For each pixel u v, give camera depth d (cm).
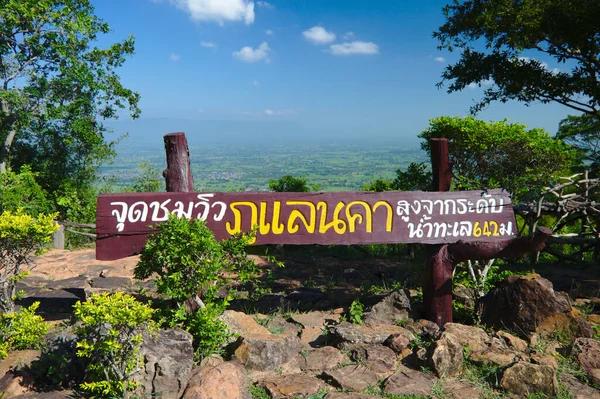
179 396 368
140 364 363
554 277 792
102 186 2264
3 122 2078
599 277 793
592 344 444
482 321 526
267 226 515
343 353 454
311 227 522
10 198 1472
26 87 2003
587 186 724
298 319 539
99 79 2155
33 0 1886
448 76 1227
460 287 597
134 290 675
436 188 557
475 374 415
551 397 377
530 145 1013
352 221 528
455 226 541
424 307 539
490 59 1170
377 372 418
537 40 1148
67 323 529
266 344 425
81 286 704
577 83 1138
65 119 2108
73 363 400
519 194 807
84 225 760
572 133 1762
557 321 483
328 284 728
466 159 1116
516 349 454
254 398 374
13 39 2003
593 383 399
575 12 1045
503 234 549
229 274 769
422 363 424
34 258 909
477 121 1087
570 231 1138
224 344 443
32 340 432
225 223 509
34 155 2219
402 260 999
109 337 354
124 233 495
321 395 379
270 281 736
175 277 428
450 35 1195
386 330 484
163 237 436
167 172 514
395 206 534
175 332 417
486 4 1099
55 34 2053
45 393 366
